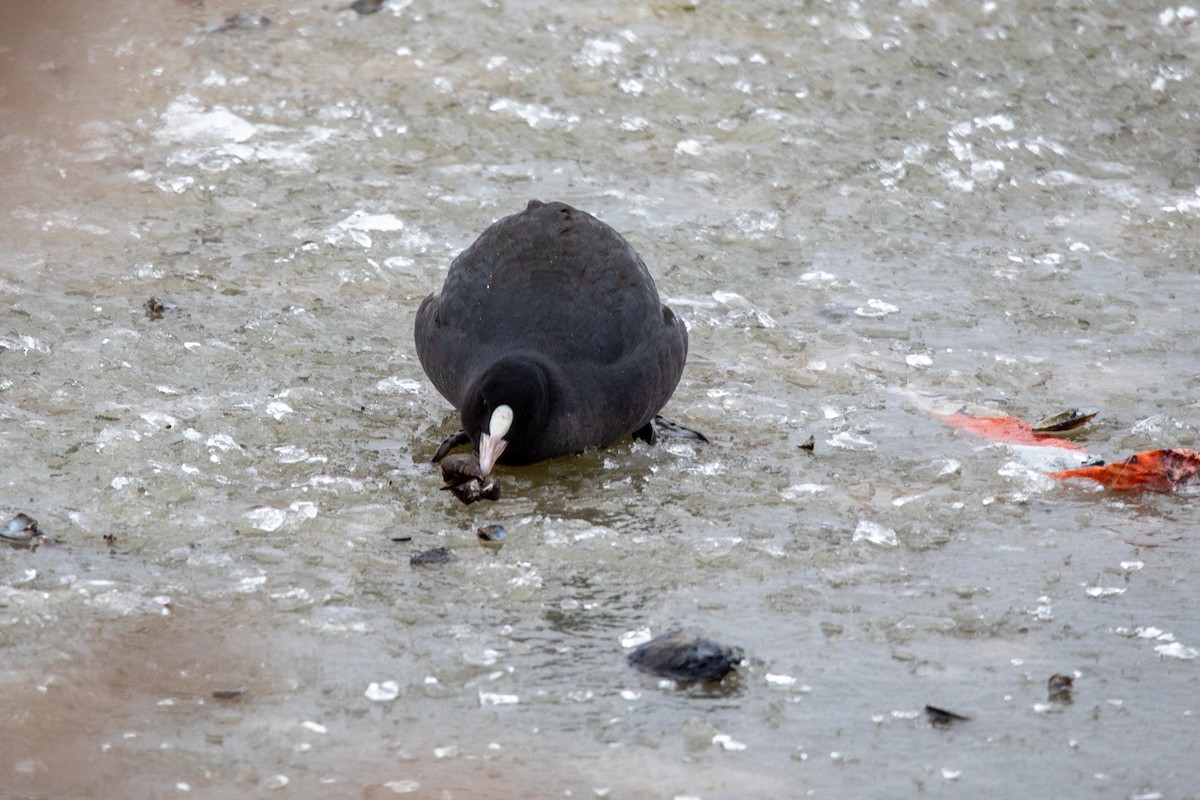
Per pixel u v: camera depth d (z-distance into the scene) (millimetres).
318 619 10242
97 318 15117
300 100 21047
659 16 24453
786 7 25031
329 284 16312
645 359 12805
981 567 11273
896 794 8555
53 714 9086
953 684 9672
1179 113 22172
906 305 16406
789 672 9773
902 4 25391
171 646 9859
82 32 22625
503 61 22500
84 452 12414
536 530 11633
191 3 24000
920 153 20453
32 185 18266
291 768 8656
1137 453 12867
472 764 8742
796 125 21109
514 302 12852
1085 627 10414
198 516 11602
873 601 10727
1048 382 14672
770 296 16531
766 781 8648
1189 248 18094
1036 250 17906
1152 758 8914
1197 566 11312
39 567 10750
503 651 9953
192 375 14078
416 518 11867
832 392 14477
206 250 16922
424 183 18922
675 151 20250
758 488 12570
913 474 12852
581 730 9102
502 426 12148
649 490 12547
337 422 13500
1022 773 8758
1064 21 25094
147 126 20000
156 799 8344
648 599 10688
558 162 19750
